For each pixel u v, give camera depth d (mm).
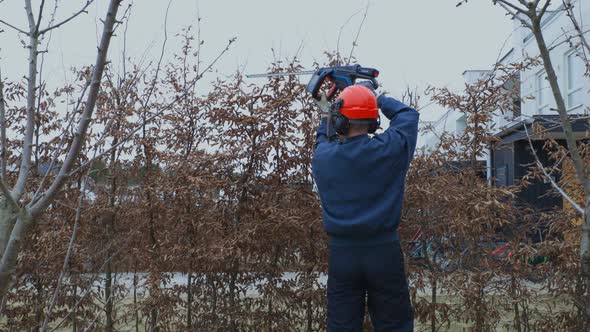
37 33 1679
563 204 4336
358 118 2109
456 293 3531
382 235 2068
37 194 1652
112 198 4066
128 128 3857
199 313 3801
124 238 3906
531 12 2062
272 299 3609
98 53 1412
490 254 3652
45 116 4133
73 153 1493
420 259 3732
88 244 4047
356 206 2043
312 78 2432
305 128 3670
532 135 3896
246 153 3695
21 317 4059
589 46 2545
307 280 3664
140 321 4270
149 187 3766
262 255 3805
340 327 2107
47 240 3771
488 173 4039
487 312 3559
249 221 3693
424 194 3537
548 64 2129
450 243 3744
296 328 3840
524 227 3789
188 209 3746
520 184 3756
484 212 3484
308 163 3717
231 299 3742
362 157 2047
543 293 4004
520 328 3713
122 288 3986
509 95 3727
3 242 1606
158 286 3672
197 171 3715
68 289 3934
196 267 3695
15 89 4074
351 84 2387
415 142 2164
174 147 3918
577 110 8711
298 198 3676
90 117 1458
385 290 2078
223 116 3684
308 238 3650
